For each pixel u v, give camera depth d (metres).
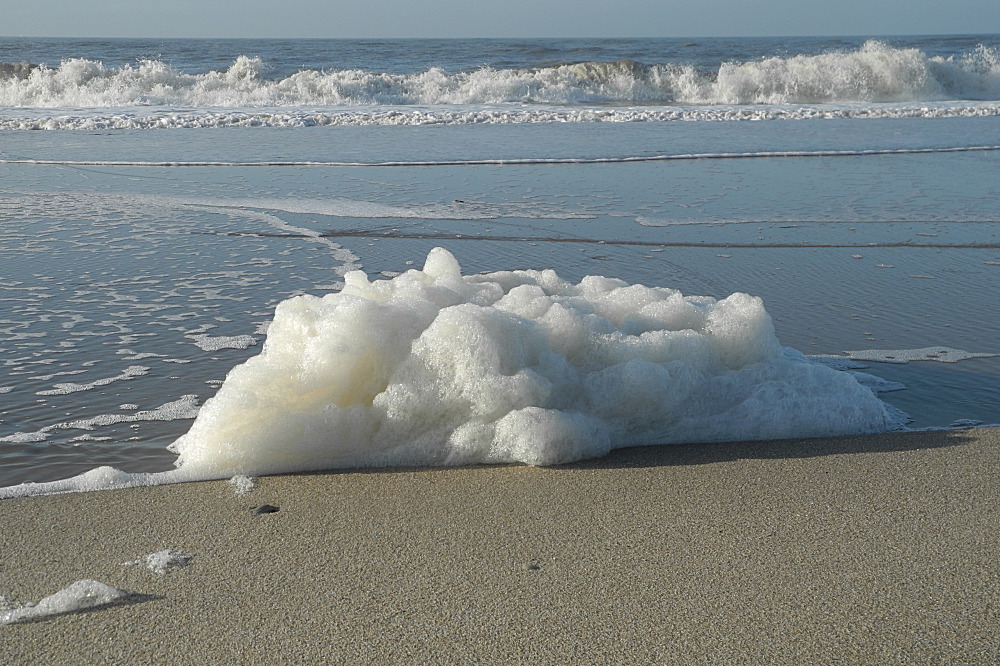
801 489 2.84
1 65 19.94
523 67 33.25
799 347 4.38
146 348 4.30
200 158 10.77
